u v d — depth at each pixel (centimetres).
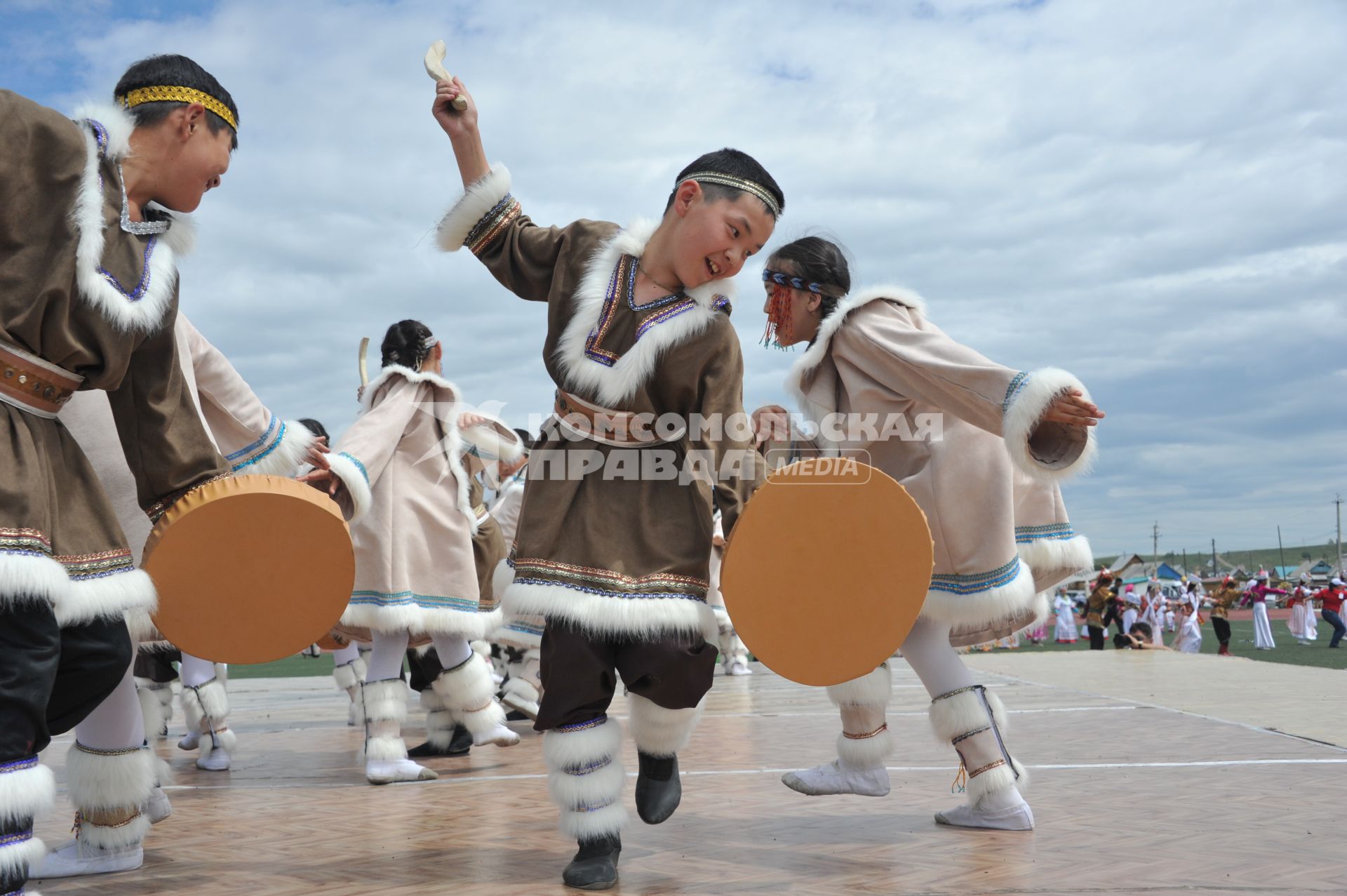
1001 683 884
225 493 284
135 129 266
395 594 475
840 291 373
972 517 340
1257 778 412
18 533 227
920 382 336
